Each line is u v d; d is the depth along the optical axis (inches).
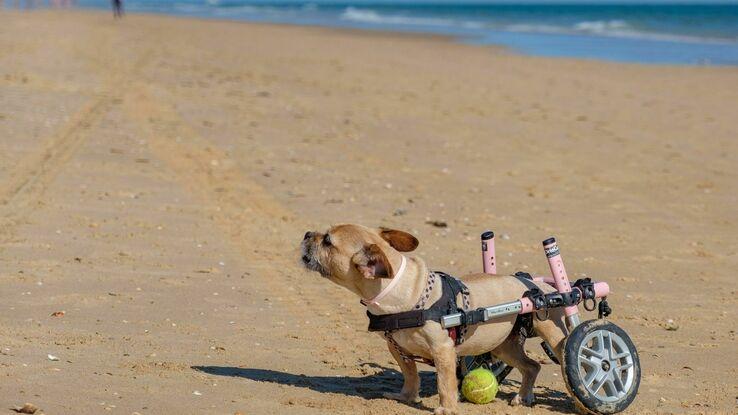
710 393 278.2
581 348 249.6
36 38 1397.6
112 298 347.6
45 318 320.2
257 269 397.1
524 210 523.2
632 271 416.8
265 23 2628.0
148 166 589.9
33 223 450.3
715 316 357.7
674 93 1031.0
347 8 5246.1
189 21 2461.9
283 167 605.9
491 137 740.0
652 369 298.4
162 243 429.4
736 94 1023.0
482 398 261.7
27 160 584.7
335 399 258.4
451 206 525.7
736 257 443.8
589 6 6038.4
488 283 259.9
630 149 705.6
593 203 544.7
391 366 293.7
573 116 852.6
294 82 1019.9
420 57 1427.2
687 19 3262.8
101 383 256.8
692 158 676.1
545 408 262.8
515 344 266.4
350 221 483.5
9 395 240.4
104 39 1481.3
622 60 1489.9
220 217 482.6
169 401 245.4
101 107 792.9
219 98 876.6
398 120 801.6
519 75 1192.8
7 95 816.3
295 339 315.0
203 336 311.7
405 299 245.1
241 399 252.1
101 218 466.9
